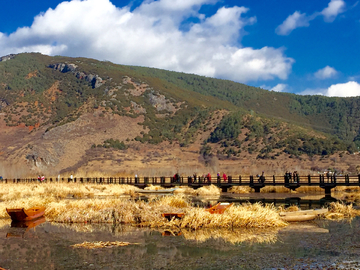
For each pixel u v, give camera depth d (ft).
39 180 182.29
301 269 38.99
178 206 80.48
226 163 365.20
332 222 65.51
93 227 63.36
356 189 145.89
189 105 527.40
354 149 383.45
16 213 67.92
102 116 453.17
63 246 49.80
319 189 145.18
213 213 65.36
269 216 62.80
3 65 632.38
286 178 136.56
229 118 457.68
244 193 137.18
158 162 370.94
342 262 40.98
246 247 47.91
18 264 42.06
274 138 409.90
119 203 74.13
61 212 73.92
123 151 388.78
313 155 371.56
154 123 465.88
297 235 54.60
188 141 429.38
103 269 40.01
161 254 45.34
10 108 494.59
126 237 54.95
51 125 446.19
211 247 48.24
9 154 374.84
